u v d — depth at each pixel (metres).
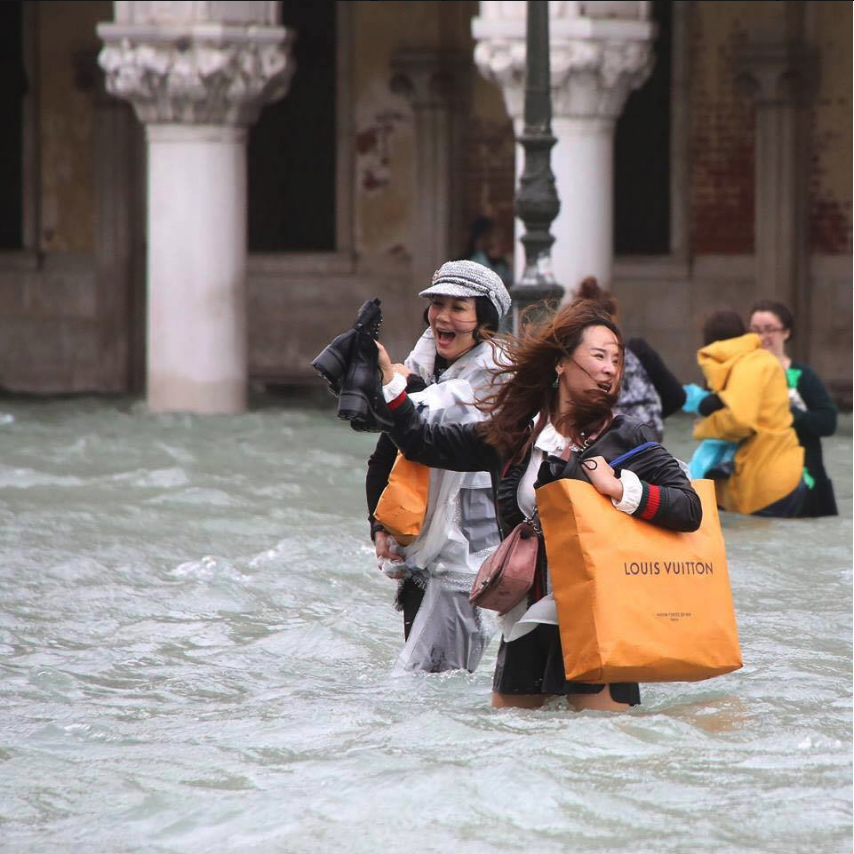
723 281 69.69
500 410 18.81
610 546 17.53
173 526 34.41
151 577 29.41
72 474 42.41
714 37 68.81
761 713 19.66
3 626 25.58
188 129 58.50
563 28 54.41
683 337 70.44
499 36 54.06
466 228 73.88
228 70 57.44
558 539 17.69
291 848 15.16
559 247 56.16
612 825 15.64
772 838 15.28
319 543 32.28
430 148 73.19
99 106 76.19
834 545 32.28
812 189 68.12
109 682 22.20
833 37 67.12
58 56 76.88
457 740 18.23
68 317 77.75
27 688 21.84
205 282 59.00
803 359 68.56
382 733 18.69
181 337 59.22
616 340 18.45
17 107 77.56
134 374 77.25
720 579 17.98
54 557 30.91
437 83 72.50
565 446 18.36
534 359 18.50
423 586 21.14
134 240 76.69
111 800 16.77
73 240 77.56
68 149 77.12
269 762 17.95
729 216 69.44
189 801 16.58
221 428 54.44
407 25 72.94
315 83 75.12
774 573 29.28
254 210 76.31
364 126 74.31
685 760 17.52
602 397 18.27
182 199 58.72
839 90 67.25
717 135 69.25
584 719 18.75
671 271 70.31
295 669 22.86
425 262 73.69
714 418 35.12
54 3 76.69
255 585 28.59
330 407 64.62
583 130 55.69
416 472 20.11
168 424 55.62
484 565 18.72
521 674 19.00
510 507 18.75
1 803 16.69
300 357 75.94
